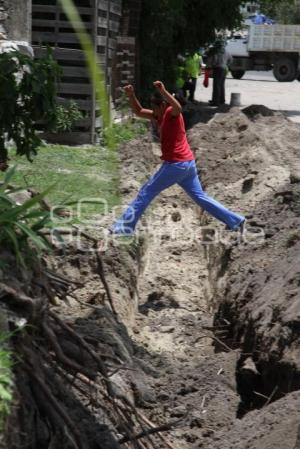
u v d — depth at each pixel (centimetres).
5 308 764
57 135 2672
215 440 1052
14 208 816
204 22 4088
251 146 2541
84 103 2691
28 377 771
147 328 1482
